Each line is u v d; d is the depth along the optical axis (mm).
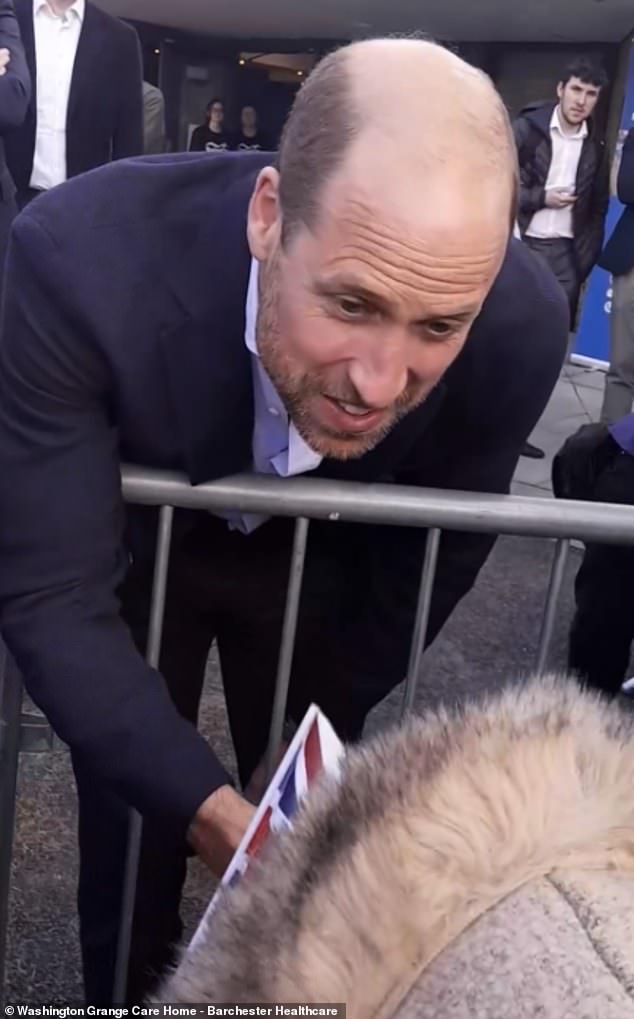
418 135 1062
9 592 1396
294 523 1721
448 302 1090
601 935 654
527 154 5688
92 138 4242
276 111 14602
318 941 696
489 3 9508
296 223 1111
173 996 746
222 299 1366
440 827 708
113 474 1443
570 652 2693
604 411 5383
